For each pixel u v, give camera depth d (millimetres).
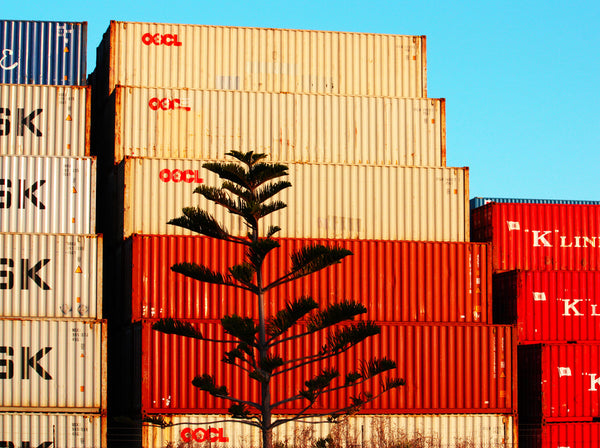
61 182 31516
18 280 29641
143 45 36656
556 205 36094
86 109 33062
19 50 34656
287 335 30000
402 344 30703
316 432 29578
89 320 28953
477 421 30734
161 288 30766
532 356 32281
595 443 31734
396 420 30219
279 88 37531
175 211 32875
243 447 29016
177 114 35125
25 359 28562
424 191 34625
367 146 36031
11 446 28156
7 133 32594
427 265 32469
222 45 37312
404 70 38438
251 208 21844
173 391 29031
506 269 35312
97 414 28531
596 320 33781
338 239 32062
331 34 38156
